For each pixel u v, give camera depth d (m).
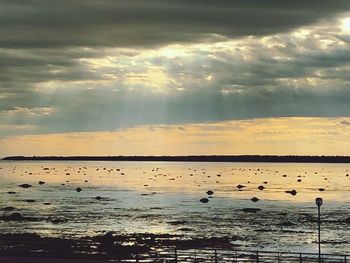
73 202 122.31
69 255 51.81
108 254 53.84
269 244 66.56
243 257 50.53
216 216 95.44
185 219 91.06
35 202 121.00
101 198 133.00
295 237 72.12
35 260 43.50
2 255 50.50
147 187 179.25
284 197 140.25
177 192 156.12
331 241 69.19
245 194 149.75
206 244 64.62
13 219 88.12
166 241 65.94
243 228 80.00
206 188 174.38
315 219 90.81
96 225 82.94
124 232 74.88
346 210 106.56
